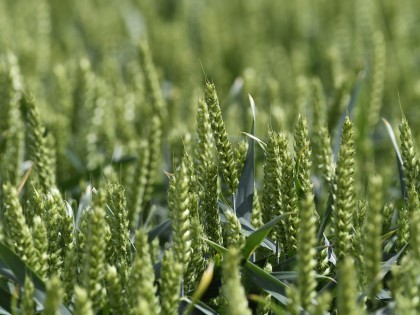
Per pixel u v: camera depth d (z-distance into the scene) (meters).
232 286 0.95
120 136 1.57
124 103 1.68
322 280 1.10
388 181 1.34
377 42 1.62
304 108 1.63
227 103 1.60
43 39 2.18
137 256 1.00
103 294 1.02
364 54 2.08
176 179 1.05
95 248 1.01
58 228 1.09
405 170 1.14
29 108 1.29
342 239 1.06
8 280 1.09
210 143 1.12
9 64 1.43
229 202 1.17
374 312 1.05
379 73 1.62
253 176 1.15
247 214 1.14
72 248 1.06
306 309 0.99
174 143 1.39
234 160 1.16
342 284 0.95
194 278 1.09
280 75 2.01
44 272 1.06
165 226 1.20
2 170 1.37
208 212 1.12
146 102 1.55
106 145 1.56
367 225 0.99
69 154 1.47
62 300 1.03
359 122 1.54
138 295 0.99
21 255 1.05
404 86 1.91
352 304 0.94
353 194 1.06
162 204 1.43
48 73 2.06
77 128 1.61
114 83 1.82
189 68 1.94
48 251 1.09
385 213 1.15
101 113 1.59
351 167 1.06
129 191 1.29
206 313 1.05
